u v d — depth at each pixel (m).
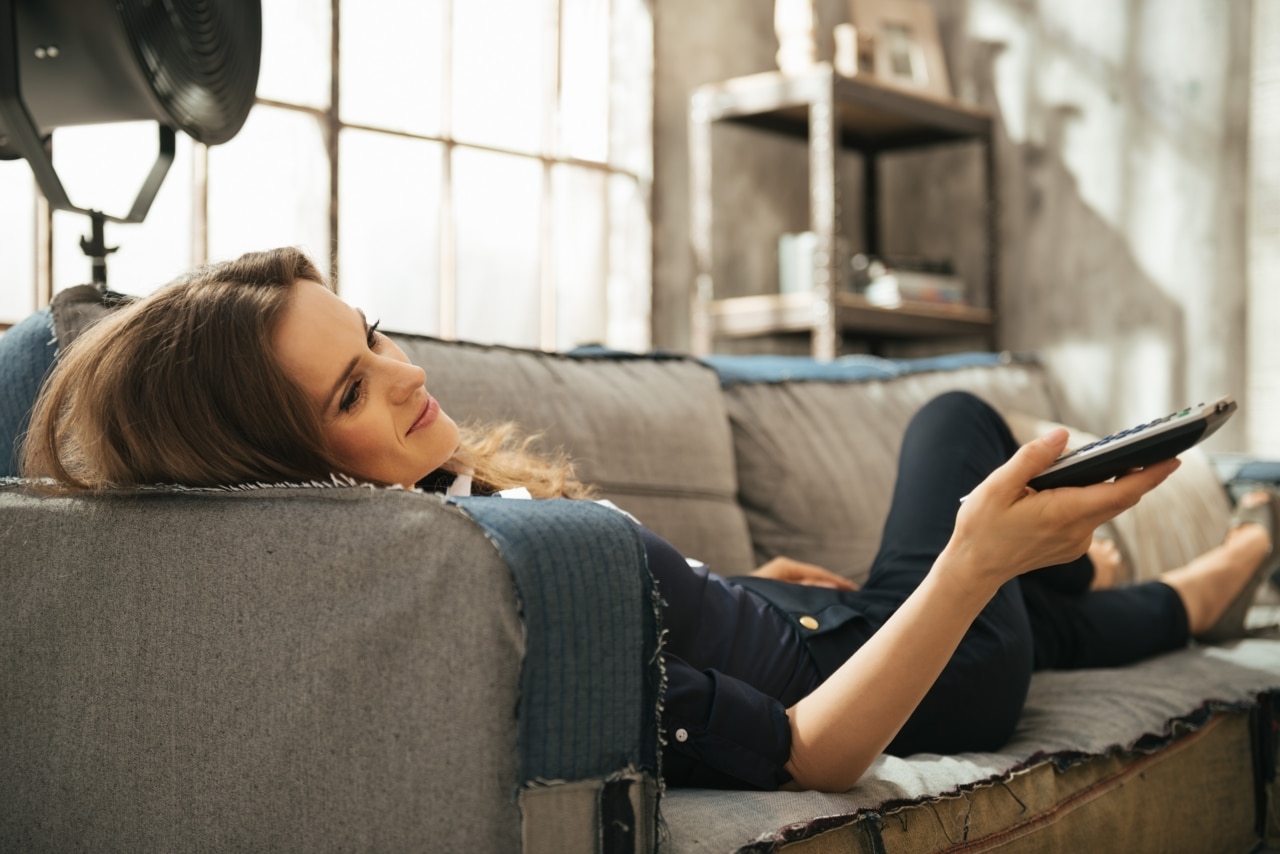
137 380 0.90
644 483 1.68
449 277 3.08
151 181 1.46
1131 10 3.52
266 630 0.81
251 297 0.91
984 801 1.10
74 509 0.94
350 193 2.87
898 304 3.51
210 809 0.83
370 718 0.75
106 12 1.28
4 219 2.31
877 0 3.68
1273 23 3.20
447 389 1.51
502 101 3.19
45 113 1.38
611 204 3.47
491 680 0.71
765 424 1.99
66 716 0.92
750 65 3.83
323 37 2.79
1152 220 3.47
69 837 0.92
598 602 0.75
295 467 0.90
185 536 0.86
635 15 3.51
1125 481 0.87
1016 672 1.23
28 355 1.18
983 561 0.89
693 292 3.64
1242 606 1.84
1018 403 2.37
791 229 3.96
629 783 0.76
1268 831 1.56
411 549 0.75
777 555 1.93
